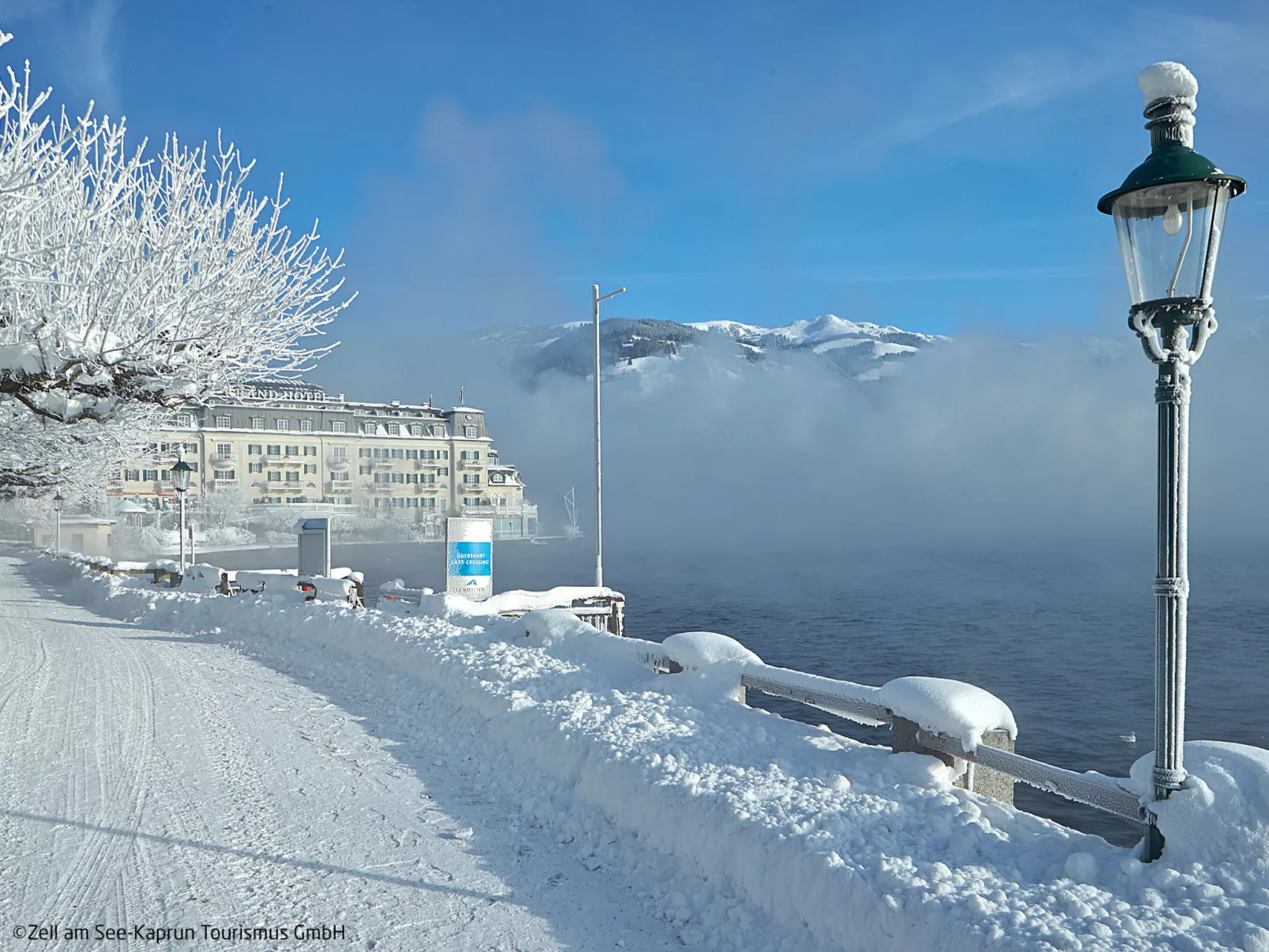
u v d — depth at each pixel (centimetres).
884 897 382
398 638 1093
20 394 1122
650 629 4359
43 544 7775
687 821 496
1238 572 8331
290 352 1323
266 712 902
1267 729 2445
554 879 492
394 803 612
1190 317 388
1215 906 354
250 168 1248
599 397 2223
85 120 1077
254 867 502
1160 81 394
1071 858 400
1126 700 2703
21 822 571
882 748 573
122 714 889
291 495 11225
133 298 1130
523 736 698
